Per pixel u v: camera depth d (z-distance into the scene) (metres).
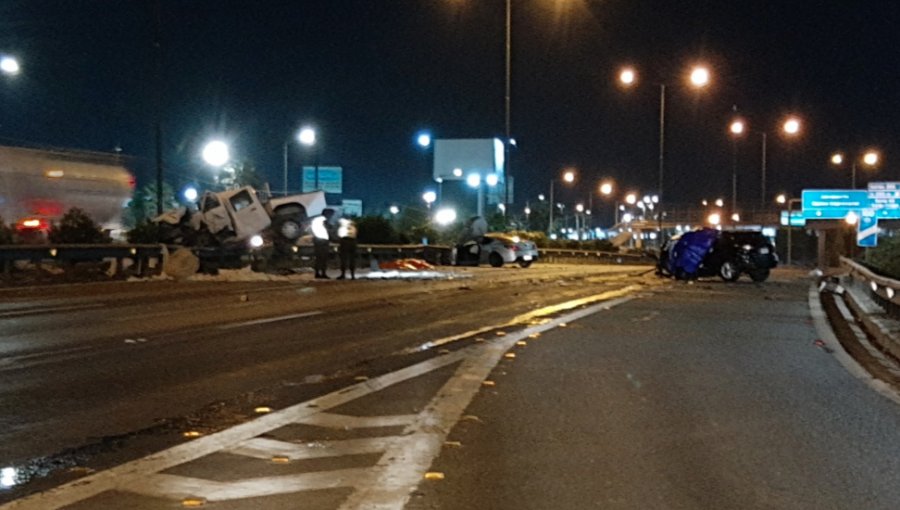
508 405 10.20
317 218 30.62
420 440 8.58
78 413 9.55
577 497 6.96
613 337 15.94
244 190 34.81
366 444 8.43
